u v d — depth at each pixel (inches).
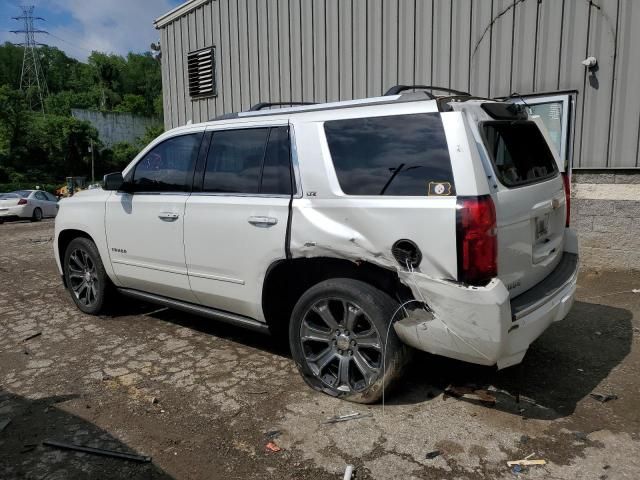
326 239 138.1
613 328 194.2
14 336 201.5
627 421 131.5
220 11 418.0
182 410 140.5
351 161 138.9
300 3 364.5
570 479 109.6
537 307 128.8
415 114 130.5
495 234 118.9
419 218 123.7
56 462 118.6
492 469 113.2
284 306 161.5
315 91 366.3
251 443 124.5
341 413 136.7
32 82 4057.6
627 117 258.2
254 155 159.3
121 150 2743.6
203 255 169.2
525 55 280.7
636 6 249.0
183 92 465.1
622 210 264.1
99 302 215.9
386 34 326.3
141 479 112.5
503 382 152.9
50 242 481.1
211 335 196.7
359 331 139.6
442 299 121.3
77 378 161.6
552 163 163.2
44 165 2501.2
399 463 115.8
